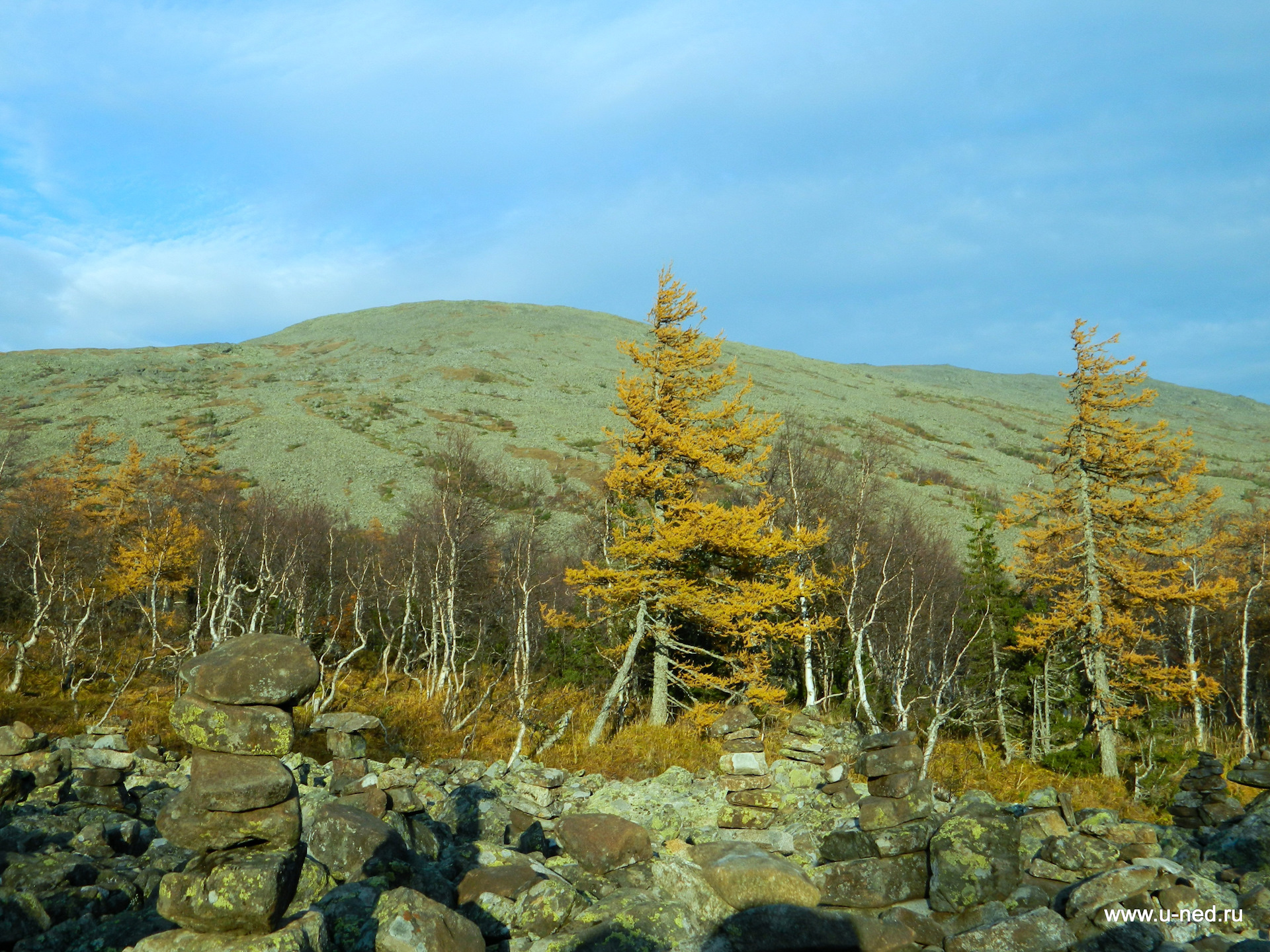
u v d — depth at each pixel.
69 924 6.12
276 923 4.89
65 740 15.32
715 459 24.45
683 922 6.17
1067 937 6.08
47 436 84.19
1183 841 10.01
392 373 152.00
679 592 23.17
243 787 4.92
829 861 7.88
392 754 20.75
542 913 6.27
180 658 29.59
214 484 56.53
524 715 21.03
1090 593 27.50
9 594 36.88
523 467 82.06
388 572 39.75
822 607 28.05
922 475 84.81
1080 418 28.36
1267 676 37.81
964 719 25.08
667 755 20.61
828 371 194.75
